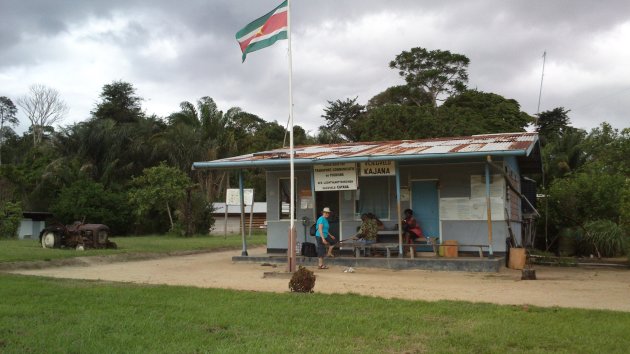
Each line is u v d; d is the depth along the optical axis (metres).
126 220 37.34
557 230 22.89
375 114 47.50
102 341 6.36
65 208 35.25
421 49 59.59
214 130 46.56
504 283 12.23
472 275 13.78
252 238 31.64
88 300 9.12
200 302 9.05
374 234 15.97
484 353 6.01
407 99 59.78
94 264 16.55
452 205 16.45
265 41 14.49
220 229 44.06
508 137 18.27
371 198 17.48
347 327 7.19
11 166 38.03
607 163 24.77
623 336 6.77
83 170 40.09
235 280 12.70
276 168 18.52
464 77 59.50
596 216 22.03
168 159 43.94
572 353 6.04
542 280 12.88
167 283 12.00
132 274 13.82
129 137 44.22
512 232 16.92
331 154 17.03
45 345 6.18
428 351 6.06
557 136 48.56
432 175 16.77
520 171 21.34
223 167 17.03
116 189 40.75
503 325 7.32
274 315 7.96
